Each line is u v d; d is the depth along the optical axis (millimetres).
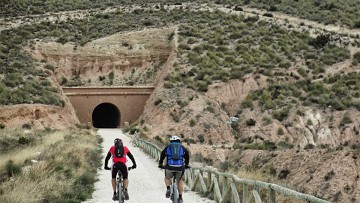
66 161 23375
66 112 65688
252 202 13375
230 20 96812
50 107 61812
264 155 37312
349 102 64438
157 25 92875
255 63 77500
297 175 30172
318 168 29438
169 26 91250
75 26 95500
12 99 59219
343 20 103125
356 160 28562
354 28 98312
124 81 80812
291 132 59406
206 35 87312
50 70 76062
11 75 66438
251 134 59281
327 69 76500
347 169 28031
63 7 112562
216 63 77562
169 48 84250
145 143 39750
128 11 107062
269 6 114938
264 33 89875
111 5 115625
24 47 80125
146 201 16516
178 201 13086
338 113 62375
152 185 20906
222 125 61500
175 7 108438
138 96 73188
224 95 69125
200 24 92688
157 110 64438
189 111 63156
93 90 71938
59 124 60844
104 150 38719
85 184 20141
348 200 25750
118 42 85312
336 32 94750
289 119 61531
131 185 20875
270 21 98312
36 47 80688
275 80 72062
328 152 30891
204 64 76312
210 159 44062
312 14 108938
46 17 100688
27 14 104250
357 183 26859
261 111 64375
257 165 36438
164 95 68000
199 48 81375
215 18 97875
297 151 33781
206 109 63812
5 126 53562
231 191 15164
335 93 68250
